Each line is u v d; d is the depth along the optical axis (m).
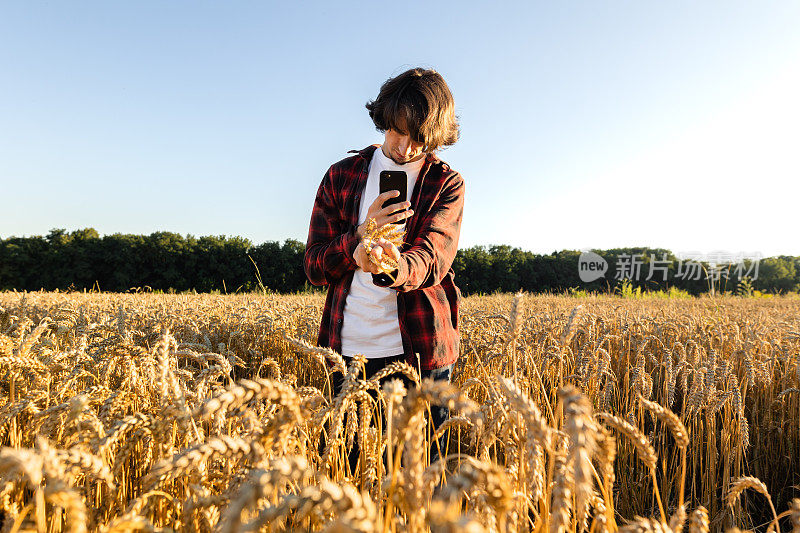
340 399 1.61
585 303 14.79
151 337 4.12
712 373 3.57
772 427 4.38
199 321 6.95
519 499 1.25
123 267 52.12
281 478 0.79
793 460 4.20
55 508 1.46
